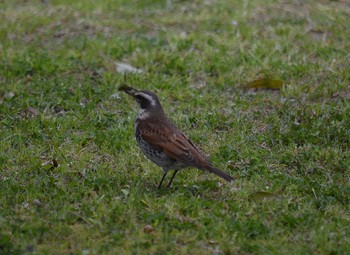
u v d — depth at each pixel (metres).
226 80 16.56
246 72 17.02
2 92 15.99
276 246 10.38
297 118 14.98
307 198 11.91
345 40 18.97
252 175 12.80
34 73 16.94
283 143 13.99
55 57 17.73
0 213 11.20
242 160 13.36
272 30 19.41
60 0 22.34
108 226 10.84
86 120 14.84
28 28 19.72
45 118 14.82
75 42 18.84
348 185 12.41
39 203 11.55
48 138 14.12
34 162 13.16
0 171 12.91
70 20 20.45
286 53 18.09
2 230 10.73
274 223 11.02
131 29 19.89
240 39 18.83
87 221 11.03
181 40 18.61
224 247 10.38
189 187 12.16
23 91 15.98
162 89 16.34
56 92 15.91
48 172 12.85
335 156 13.39
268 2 21.80
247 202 11.66
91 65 17.33
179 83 16.48
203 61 17.42
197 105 15.55
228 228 10.79
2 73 16.78
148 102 12.21
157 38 19.00
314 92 16.05
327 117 14.84
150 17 20.81
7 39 18.97
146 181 12.62
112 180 12.41
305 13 20.92
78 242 10.48
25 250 10.21
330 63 17.36
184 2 22.14
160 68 17.27
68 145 13.80
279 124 14.60
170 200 11.59
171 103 15.80
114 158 13.48
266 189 12.23
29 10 21.28
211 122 14.74
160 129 11.93
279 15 20.75
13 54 17.83
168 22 20.30
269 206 11.55
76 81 16.58
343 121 14.69
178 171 12.94
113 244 10.41
